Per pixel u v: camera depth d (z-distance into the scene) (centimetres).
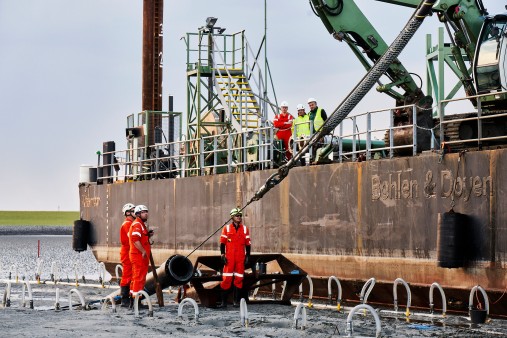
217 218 2723
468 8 2414
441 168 1925
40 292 2666
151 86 3981
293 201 2388
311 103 2514
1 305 2139
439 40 3161
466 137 2105
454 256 1831
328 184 2258
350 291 2194
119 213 3300
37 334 1552
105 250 3391
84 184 3594
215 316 1842
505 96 2073
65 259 6469
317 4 2553
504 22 2103
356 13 2572
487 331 1622
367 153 2142
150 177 3488
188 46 3284
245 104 3180
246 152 2762
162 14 4006
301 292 2236
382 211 2078
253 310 2012
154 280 2031
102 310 1980
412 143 2175
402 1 2580
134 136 3653
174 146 3559
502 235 1786
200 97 3225
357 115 2195
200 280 2053
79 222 3509
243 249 2031
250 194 2575
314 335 1541
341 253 2205
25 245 9650
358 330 1622
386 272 2061
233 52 3312
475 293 1831
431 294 1856
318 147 2438
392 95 2559
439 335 1567
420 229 1969
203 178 2798
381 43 2583
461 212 1872
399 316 1880
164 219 3000
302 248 2345
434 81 3275
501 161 1795
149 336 1537
